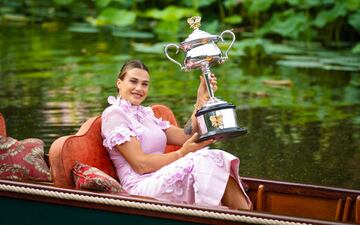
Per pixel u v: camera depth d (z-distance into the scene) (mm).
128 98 9539
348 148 14125
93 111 16016
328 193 9148
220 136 8992
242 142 14500
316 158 13547
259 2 24047
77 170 8992
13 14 28359
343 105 17203
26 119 15484
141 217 8492
